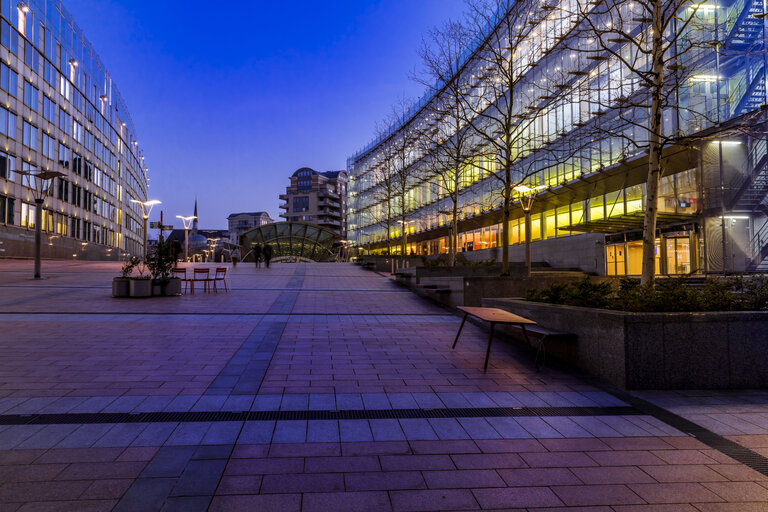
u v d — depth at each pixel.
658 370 5.63
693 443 3.98
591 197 28.52
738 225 19.09
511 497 3.02
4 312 10.60
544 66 30.91
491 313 7.32
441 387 5.62
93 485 3.04
